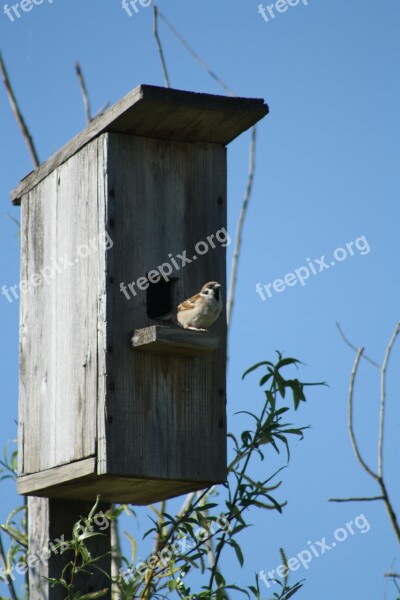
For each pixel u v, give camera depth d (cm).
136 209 1145
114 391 1078
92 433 1081
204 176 1193
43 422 1180
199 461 1098
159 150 1172
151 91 1109
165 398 1099
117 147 1146
